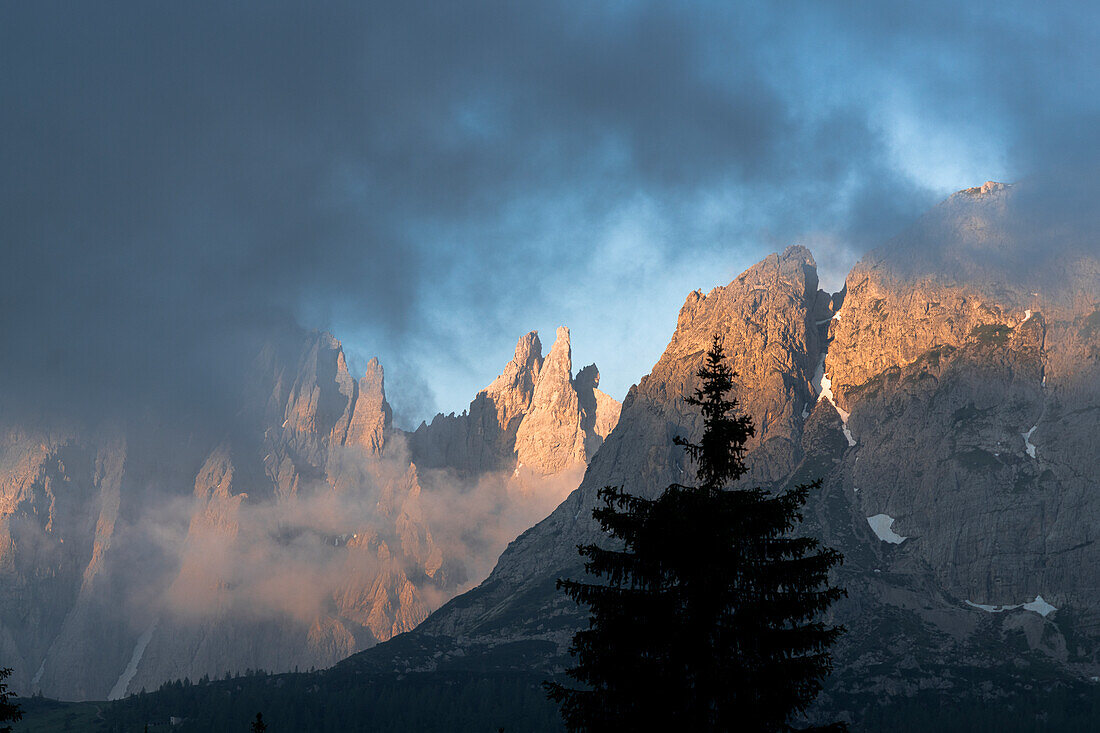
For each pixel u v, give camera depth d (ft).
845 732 252.21
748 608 252.62
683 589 257.75
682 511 258.16
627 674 254.27
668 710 251.19
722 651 253.65
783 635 251.19
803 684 251.60
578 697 258.16
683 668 253.65
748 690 247.50
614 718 254.06
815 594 254.06
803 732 251.80
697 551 256.52
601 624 258.37
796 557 260.42
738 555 256.52
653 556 258.37
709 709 253.24
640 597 257.34
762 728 248.11
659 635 253.24
